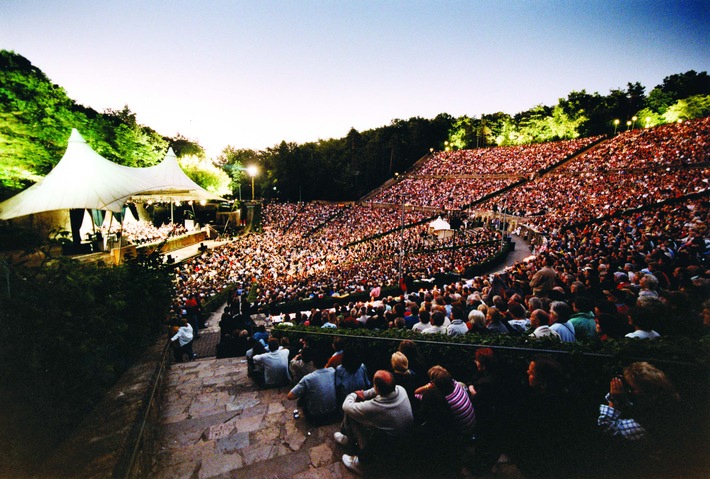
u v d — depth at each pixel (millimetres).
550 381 2664
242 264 25891
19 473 2322
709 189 21812
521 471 2627
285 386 5371
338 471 3234
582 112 65750
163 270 7152
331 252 32125
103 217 21453
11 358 2523
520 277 10711
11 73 18094
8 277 2738
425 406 2900
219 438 3844
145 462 3188
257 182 76875
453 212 41625
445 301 7957
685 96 61906
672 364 2557
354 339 5172
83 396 3148
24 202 10469
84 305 3361
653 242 10641
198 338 11461
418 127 81938
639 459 2203
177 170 19312
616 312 4410
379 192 65812
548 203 32344
